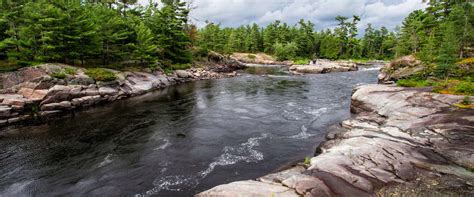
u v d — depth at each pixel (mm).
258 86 37656
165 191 10305
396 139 11906
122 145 15500
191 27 70000
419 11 63156
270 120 19922
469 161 9422
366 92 21203
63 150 14945
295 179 8219
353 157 9789
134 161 13195
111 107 25656
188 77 46625
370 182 8094
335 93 30953
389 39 97875
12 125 19906
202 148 14602
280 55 96625
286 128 17844
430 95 17516
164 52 50438
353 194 7414
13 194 10641
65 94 24547
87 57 37594
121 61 41656
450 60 23047
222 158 13172
